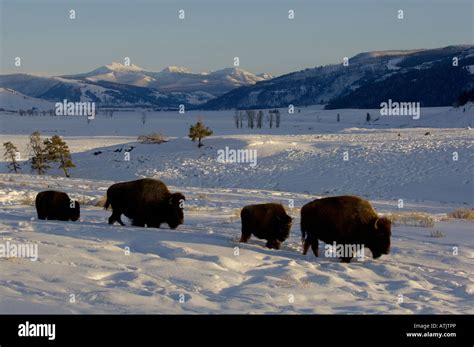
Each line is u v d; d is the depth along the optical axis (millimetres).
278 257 12586
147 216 16109
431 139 75250
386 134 93000
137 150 83562
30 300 7883
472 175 53625
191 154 72750
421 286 10844
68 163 72188
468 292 10430
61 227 15289
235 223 18828
